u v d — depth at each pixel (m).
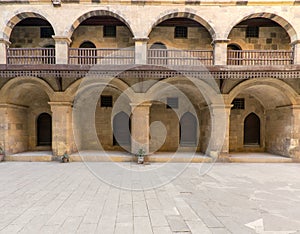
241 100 16.52
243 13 12.27
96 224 4.85
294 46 12.27
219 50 12.34
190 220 5.11
